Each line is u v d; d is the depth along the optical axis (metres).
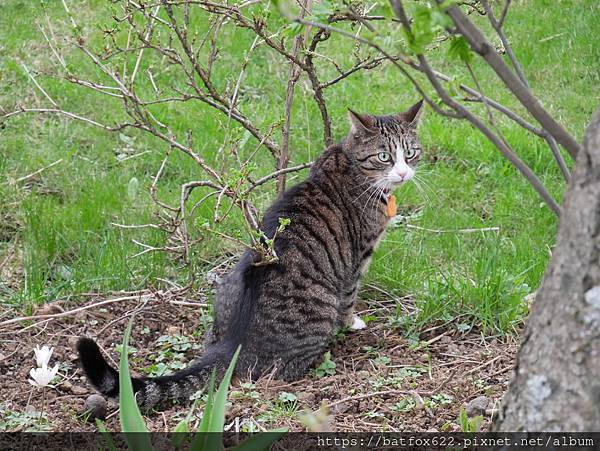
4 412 5.50
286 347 6.00
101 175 8.77
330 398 5.66
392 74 10.84
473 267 7.47
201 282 7.36
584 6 12.09
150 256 7.53
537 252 7.75
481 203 8.74
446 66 10.93
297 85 10.12
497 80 10.80
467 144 9.49
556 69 10.96
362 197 6.62
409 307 7.06
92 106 9.78
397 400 5.58
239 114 7.23
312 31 7.93
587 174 3.15
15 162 8.83
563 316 3.21
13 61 10.27
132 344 6.58
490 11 3.83
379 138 6.64
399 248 7.67
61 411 5.54
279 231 5.84
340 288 6.42
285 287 6.00
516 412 3.41
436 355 6.32
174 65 10.39
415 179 8.34
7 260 7.64
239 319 5.98
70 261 7.67
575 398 3.18
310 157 8.88
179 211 7.10
